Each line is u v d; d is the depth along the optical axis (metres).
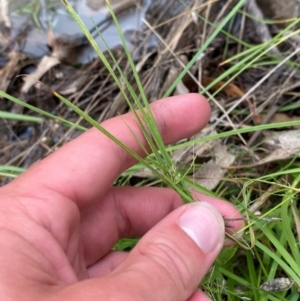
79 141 0.12
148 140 0.12
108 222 0.14
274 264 0.14
